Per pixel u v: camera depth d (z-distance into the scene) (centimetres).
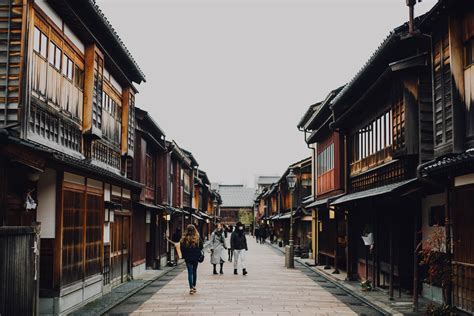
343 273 2212
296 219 4006
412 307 1291
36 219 1153
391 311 1238
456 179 1076
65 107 1243
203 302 1424
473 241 1002
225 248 2245
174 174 3238
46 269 1155
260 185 10144
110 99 1702
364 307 1340
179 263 3006
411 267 1533
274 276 2150
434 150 1195
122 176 1711
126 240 1958
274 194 5859
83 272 1343
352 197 1675
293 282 1925
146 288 1758
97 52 1444
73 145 1302
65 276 1200
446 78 1139
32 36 997
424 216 1413
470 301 1007
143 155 2144
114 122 1759
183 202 3800
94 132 1390
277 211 5434
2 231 759
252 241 6769
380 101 1616
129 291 1633
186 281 1983
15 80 959
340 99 1944
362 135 1870
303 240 3903
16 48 966
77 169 1165
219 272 2302
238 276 2153
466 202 1034
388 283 1720
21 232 834
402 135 1356
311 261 2992
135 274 2109
